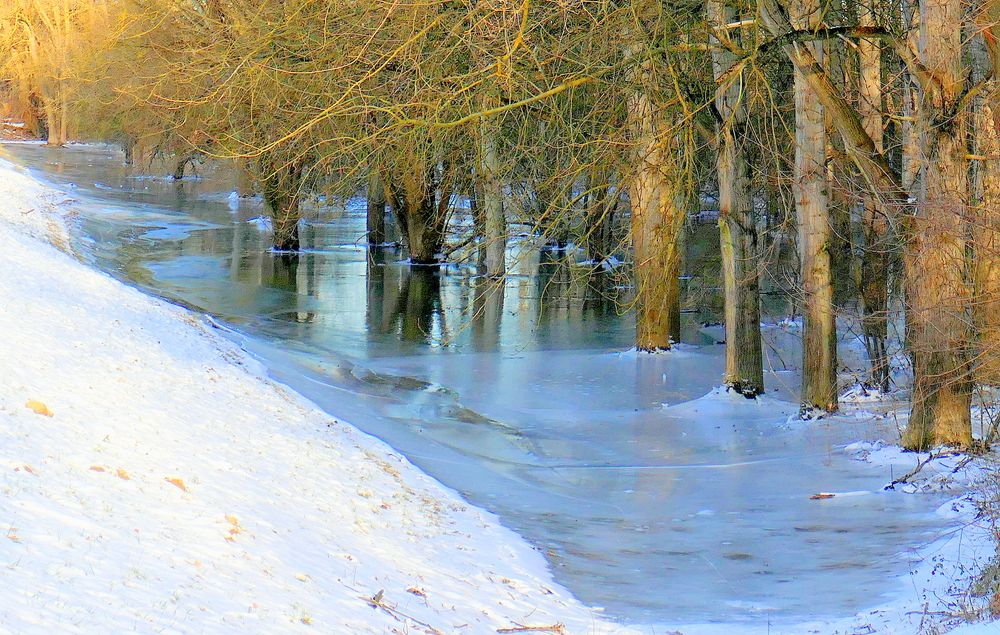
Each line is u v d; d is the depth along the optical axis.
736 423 17.86
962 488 12.48
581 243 17.69
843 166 20.22
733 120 18.88
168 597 6.88
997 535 8.99
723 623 8.61
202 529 8.64
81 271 24.97
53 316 17.27
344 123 21.67
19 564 6.57
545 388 20.84
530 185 21.50
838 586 9.62
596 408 19.23
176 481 9.74
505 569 10.09
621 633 8.34
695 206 23.91
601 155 17.64
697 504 13.02
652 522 12.25
